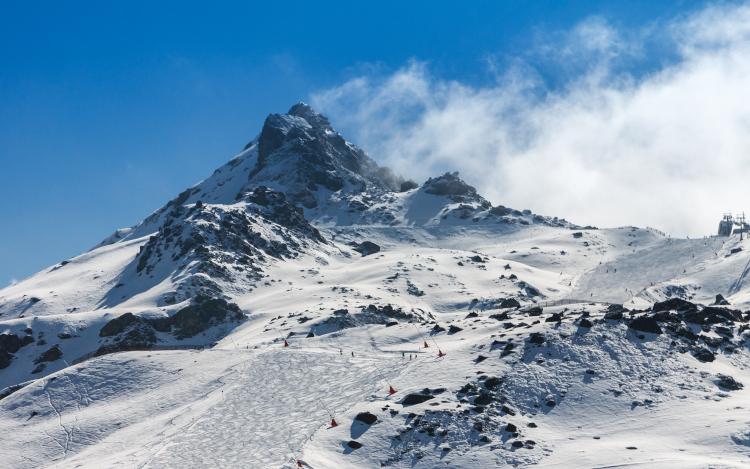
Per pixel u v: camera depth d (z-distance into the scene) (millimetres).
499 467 52969
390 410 61938
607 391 62000
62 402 87750
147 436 72438
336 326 117750
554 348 68562
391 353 82000
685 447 51781
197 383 84938
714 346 68562
